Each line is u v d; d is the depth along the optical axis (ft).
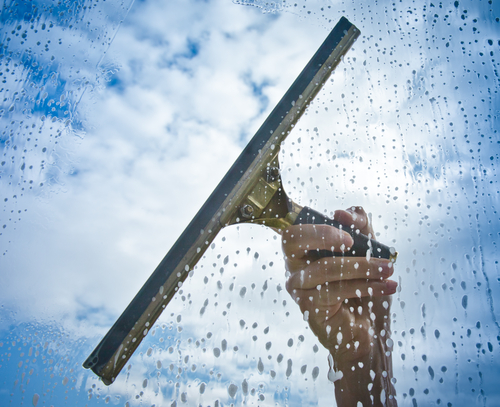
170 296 1.15
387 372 1.17
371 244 1.17
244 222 1.22
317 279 1.14
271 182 1.23
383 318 1.23
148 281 1.16
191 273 1.18
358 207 1.28
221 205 1.20
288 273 1.19
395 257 1.17
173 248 1.18
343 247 1.14
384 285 1.15
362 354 1.17
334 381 1.11
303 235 1.15
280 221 1.22
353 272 1.13
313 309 1.16
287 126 1.27
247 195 1.21
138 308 1.14
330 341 1.17
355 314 1.20
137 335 1.12
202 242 1.18
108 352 1.10
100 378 1.09
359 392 1.14
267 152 1.24
